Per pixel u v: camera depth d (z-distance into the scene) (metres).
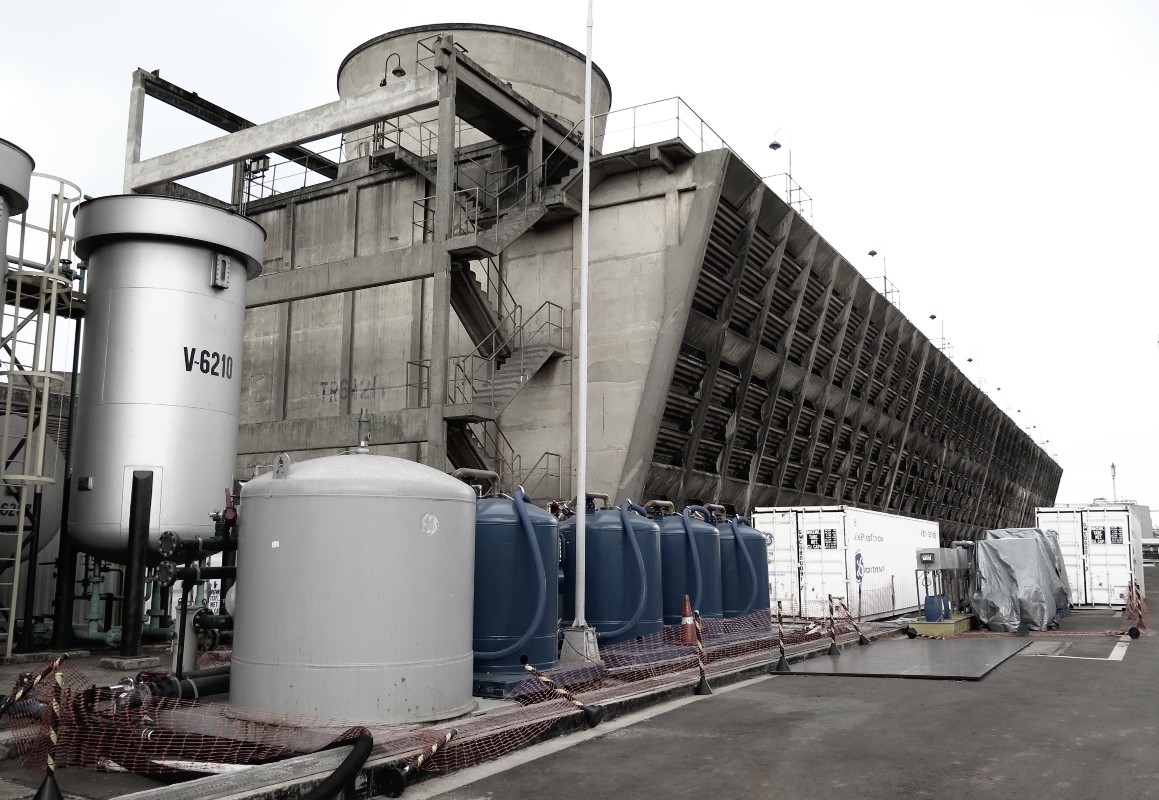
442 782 8.02
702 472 30.30
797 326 34.66
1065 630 23.84
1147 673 15.08
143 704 8.54
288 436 26.42
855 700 12.30
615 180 27.67
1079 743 9.44
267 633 8.86
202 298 14.60
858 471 44.88
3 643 14.42
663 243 26.70
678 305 26.23
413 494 9.20
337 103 25.02
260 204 33.44
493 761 8.80
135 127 28.02
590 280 27.73
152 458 13.86
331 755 7.71
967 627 23.69
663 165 26.23
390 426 24.39
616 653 13.73
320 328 31.69
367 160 31.66
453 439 24.67
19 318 13.39
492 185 29.09
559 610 14.45
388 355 30.20
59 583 14.25
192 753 8.02
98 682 10.96
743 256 28.42
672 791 7.66
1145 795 7.42
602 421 26.84
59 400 19.69
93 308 14.47
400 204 30.52
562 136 29.17
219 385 14.74
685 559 17.02
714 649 15.61
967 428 61.81
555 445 27.61
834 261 34.41
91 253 14.97
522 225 25.62
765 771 8.31
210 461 14.46
